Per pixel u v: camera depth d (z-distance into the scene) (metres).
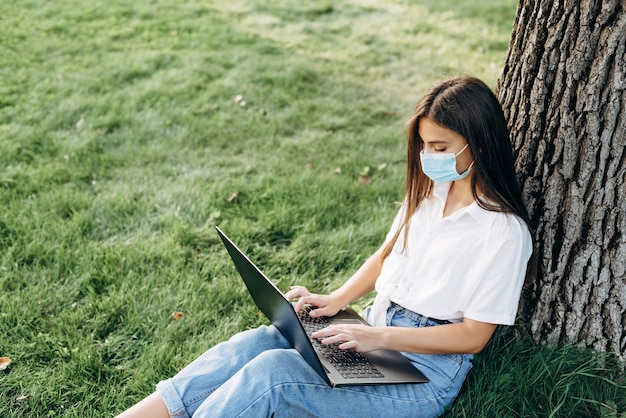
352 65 6.59
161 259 3.57
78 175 4.47
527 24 2.41
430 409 2.21
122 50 6.77
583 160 2.31
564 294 2.50
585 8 2.18
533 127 2.42
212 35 7.24
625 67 2.15
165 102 5.61
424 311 2.28
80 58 6.53
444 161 2.19
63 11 7.78
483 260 2.17
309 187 4.27
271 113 5.50
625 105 2.19
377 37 7.45
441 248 2.27
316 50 6.96
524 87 2.44
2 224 3.81
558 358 2.48
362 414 2.14
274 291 2.10
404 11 8.45
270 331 2.43
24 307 3.14
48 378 2.76
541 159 2.43
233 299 3.28
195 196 4.19
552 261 2.49
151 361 2.84
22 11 7.68
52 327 3.07
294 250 3.68
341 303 2.61
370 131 5.24
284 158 4.79
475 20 8.12
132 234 3.82
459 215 2.25
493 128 2.17
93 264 3.50
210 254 3.65
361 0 8.86
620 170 2.26
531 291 2.57
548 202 2.44
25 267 3.45
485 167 2.20
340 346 2.17
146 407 2.20
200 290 3.33
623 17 2.12
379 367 2.21
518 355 2.57
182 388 2.21
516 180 2.29
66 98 5.66
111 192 4.27
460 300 2.21
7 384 2.72
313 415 2.12
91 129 5.13
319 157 4.81
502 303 2.14
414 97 5.92
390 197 4.24
